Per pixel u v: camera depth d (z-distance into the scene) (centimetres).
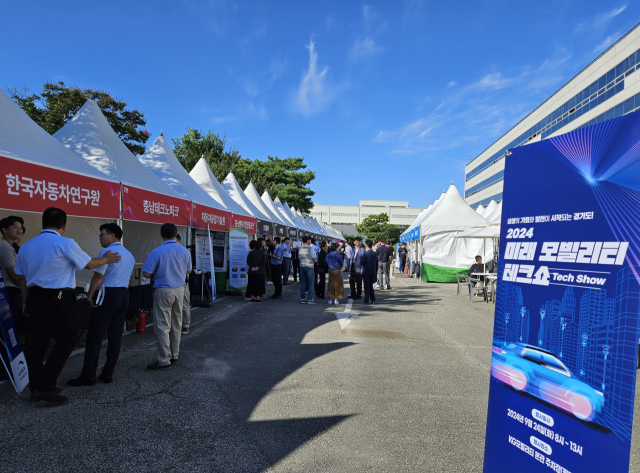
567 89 3750
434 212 1908
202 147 2986
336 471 265
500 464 220
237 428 327
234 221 1180
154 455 281
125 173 702
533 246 208
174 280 477
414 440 311
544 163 204
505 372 220
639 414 380
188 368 480
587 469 172
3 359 396
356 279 1171
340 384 434
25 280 402
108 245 428
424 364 513
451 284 1733
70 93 1727
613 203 167
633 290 158
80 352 551
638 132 158
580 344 179
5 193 428
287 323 768
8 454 276
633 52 2809
